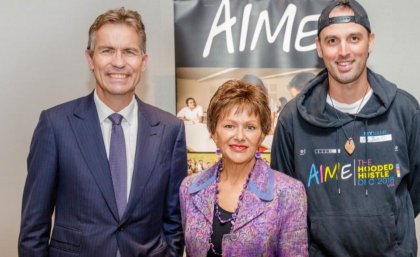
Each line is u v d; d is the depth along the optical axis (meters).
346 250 1.74
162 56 2.58
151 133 1.73
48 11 2.49
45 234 1.63
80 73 2.53
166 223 1.83
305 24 2.35
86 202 1.60
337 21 1.67
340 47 1.66
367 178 1.72
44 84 2.52
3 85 2.49
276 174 1.54
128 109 1.71
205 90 2.38
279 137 1.88
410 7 2.52
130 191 1.63
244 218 1.44
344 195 1.73
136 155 1.67
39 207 1.60
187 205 1.55
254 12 2.36
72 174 1.60
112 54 1.62
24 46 2.49
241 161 1.47
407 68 2.55
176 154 1.78
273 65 2.37
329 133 1.76
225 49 2.37
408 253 1.73
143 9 2.55
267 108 1.50
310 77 2.37
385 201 1.71
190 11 2.36
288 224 1.46
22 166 2.53
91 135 1.63
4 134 2.51
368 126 1.73
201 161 2.41
